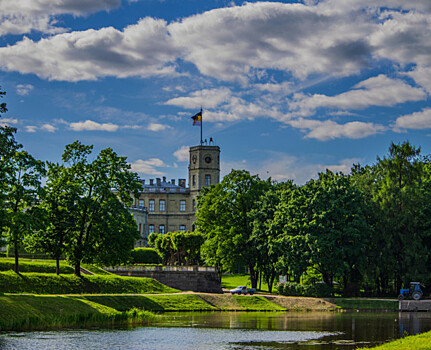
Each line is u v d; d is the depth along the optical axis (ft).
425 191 313.32
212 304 266.98
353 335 166.81
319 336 163.94
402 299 275.18
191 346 142.20
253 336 162.40
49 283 246.06
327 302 281.74
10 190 232.32
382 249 300.61
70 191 258.37
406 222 302.04
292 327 186.29
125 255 264.52
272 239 312.71
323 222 294.87
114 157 272.72
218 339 155.22
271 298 283.79
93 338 152.35
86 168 265.34
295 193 312.50
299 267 293.43
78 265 266.98
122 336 157.58
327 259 290.15
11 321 166.30
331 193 299.17
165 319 208.03
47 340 146.82
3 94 191.11
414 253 293.02
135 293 275.59
